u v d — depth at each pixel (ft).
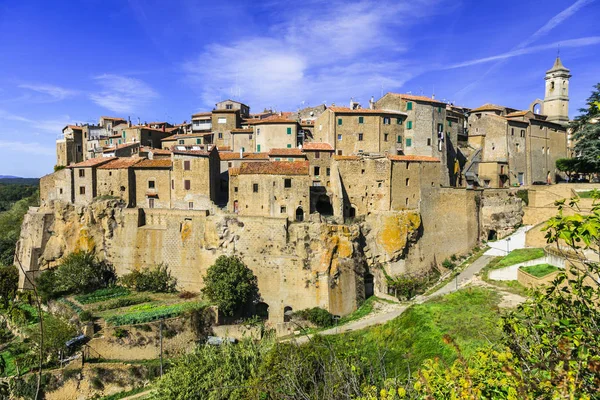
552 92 359.25
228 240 223.71
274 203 226.79
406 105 282.97
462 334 124.88
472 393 42.34
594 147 251.80
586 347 39.09
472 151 319.06
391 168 238.89
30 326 201.67
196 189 241.96
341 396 61.16
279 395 75.77
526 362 44.78
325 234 215.51
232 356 131.95
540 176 327.88
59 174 264.31
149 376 173.27
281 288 216.74
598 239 35.14
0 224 343.05
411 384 54.60
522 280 177.47
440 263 248.93
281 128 299.79
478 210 272.51
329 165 258.78
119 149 309.63
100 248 246.06
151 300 218.59
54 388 160.66
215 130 343.05
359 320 201.16
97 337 177.68
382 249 233.14
